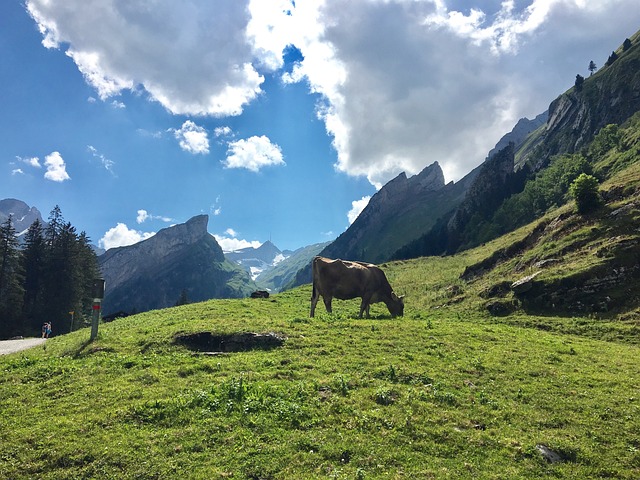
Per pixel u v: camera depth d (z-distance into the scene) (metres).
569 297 32.94
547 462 9.71
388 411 11.68
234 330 19.23
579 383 14.73
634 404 12.84
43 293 79.00
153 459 9.40
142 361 15.86
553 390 13.95
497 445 10.31
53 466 9.30
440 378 14.54
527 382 14.67
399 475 8.92
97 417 11.23
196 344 18.22
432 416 11.52
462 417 11.66
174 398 12.15
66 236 83.81
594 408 12.58
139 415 11.30
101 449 9.74
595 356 18.69
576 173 103.75
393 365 15.52
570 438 10.78
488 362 16.59
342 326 21.91
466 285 47.22
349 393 12.82
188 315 29.77
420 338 19.86
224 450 9.74
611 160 102.56
